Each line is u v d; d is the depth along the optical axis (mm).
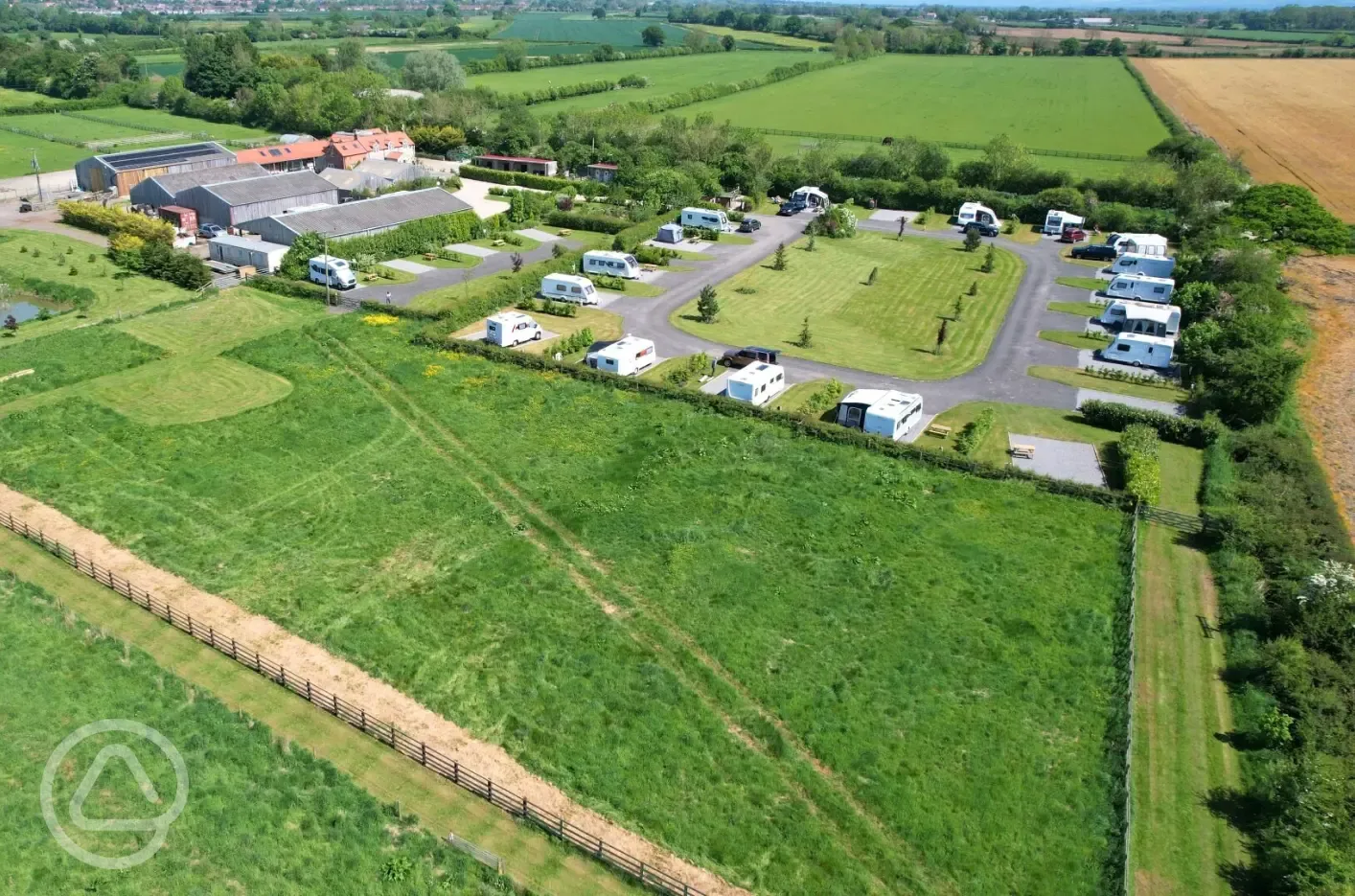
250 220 97062
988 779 32812
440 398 61438
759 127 180625
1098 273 96375
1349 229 107938
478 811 31719
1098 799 32031
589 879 29375
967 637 39781
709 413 59906
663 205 115500
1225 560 45531
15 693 35812
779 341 74438
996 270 96438
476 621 40500
